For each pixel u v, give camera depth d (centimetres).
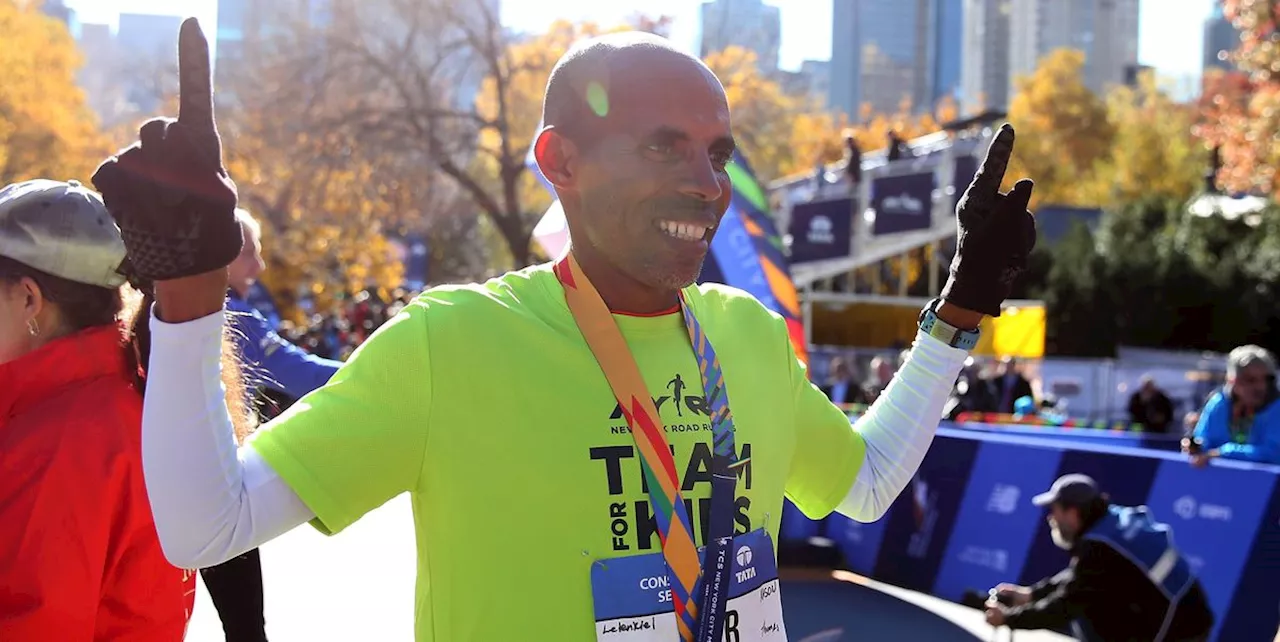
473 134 2603
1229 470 524
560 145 151
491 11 2541
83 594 171
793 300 687
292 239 2612
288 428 135
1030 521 605
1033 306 1680
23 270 178
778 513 162
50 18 3095
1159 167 4509
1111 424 1295
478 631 140
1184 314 2475
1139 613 410
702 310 167
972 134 1806
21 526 168
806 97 4734
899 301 1828
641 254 146
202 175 115
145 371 184
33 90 3005
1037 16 10700
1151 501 557
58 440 171
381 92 2523
